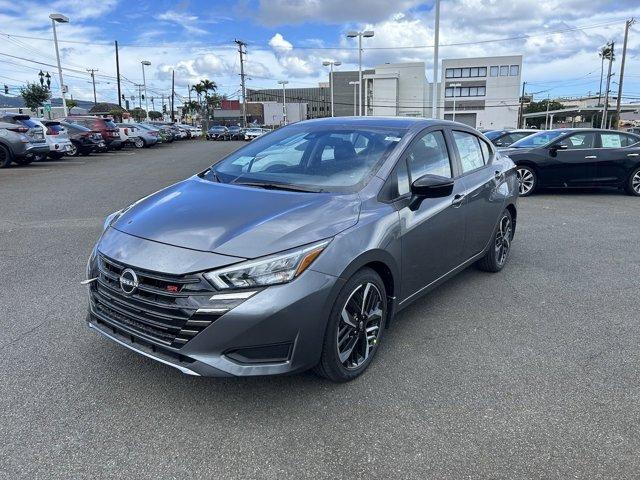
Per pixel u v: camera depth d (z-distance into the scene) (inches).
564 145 423.2
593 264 231.5
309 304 110.9
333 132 164.4
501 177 206.8
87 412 115.3
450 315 172.2
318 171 147.3
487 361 140.6
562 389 126.6
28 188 473.1
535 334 158.1
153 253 112.8
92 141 933.8
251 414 115.2
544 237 282.8
